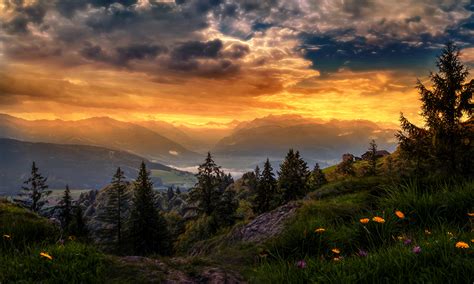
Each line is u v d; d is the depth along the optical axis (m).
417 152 21.67
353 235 6.38
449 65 21.92
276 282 4.43
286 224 10.65
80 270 4.79
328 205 10.61
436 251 3.79
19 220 7.31
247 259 7.59
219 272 5.61
